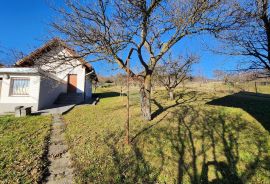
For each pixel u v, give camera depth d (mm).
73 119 12594
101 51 9422
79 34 8859
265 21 6133
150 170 6094
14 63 10812
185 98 18344
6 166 6238
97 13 8586
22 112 13000
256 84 28859
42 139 8703
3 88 15562
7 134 9258
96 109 16031
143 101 11055
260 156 6707
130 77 10633
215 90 25578
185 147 7398
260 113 12008
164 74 17547
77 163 6648
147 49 11242
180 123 9961
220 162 6402
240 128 9188
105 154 7121
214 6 8781
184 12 9477
